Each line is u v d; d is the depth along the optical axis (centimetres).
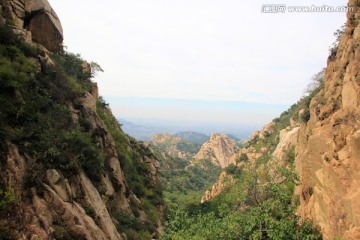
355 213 1661
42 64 2738
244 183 2805
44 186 1839
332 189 1962
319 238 2056
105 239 2141
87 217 2050
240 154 11469
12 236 1467
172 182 14712
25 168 1819
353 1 2783
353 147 1819
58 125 2419
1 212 1505
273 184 2672
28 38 2966
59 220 1820
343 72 2595
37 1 3303
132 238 3073
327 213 1984
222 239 2367
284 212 2448
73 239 1817
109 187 3250
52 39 3547
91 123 3256
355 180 1777
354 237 1609
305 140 3566
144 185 5844
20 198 1656
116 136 5462
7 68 2144
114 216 3181
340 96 2486
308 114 4528
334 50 3272
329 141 2150
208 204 6700
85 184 2450
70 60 3978
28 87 2334
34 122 2148
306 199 2511
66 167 2173
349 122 1986
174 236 2398
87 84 4288
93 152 2736
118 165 3741
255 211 2383
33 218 1644
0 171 1616
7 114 1966
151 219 4819
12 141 1850
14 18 3009
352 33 2762
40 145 2019
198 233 2461
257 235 2209
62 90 2878
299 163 3775
